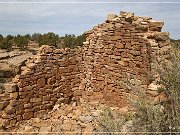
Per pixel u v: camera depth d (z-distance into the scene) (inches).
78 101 583.8
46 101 546.3
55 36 1478.8
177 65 307.4
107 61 551.2
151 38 518.6
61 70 570.3
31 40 1952.5
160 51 502.0
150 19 542.0
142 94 320.2
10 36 1806.1
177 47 363.3
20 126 501.0
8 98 504.7
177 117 265.7
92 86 569.9
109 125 285.1
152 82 462.6
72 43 1231.5
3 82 593.9
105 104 548.4
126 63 529.3
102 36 559.5
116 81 532.1
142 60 511.2
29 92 524.4
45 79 547.8
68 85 578.6
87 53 588.1
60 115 529.0
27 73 523.5
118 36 539.2
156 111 273.6
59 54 570.6
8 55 901.8
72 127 477.1
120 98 526.9
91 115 497.4
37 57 550.6
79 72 592.7
